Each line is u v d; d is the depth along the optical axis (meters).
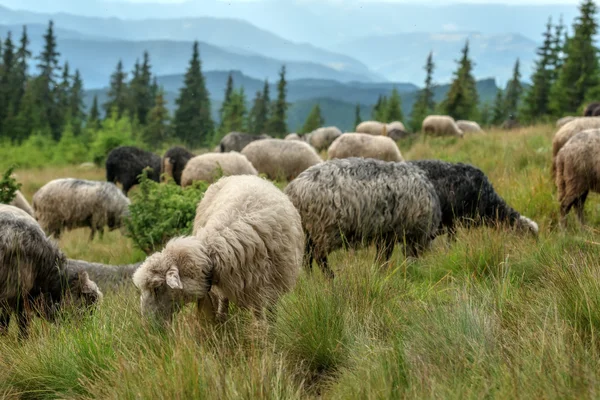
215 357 3.77
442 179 7.79
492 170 12.55
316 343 4.06
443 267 6.27
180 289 4.16
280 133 74.38
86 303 5.84
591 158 8.17
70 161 38.88
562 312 3.92
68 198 12.02
